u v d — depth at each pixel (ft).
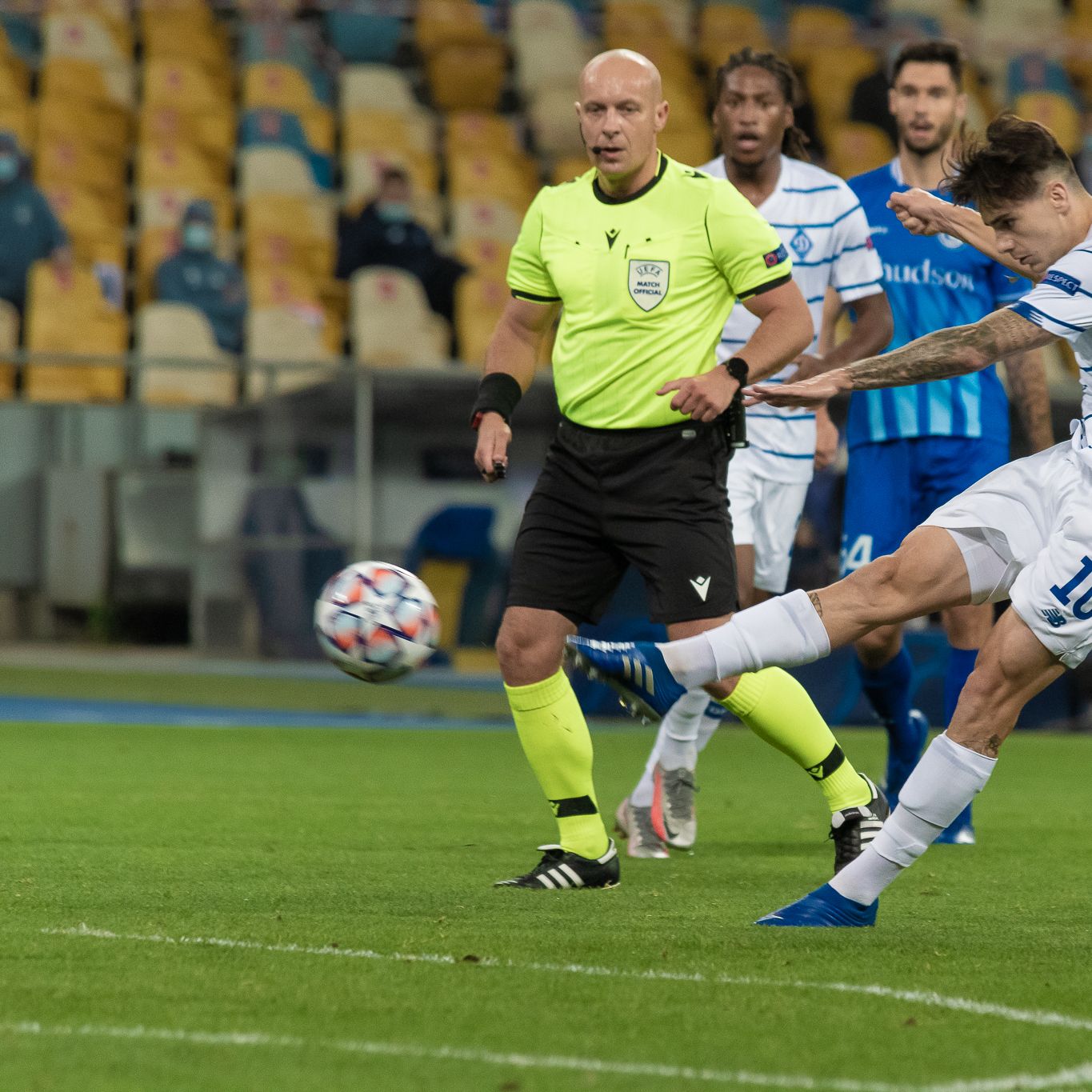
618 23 257.75
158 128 232.73
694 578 51.78
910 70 71.46
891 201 50.62
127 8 249.14
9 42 242.17
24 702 140.87
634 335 52.34
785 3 265.75
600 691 137.08
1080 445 45.44
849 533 73.10
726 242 52.47
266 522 164.14
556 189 55.06
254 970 40.09
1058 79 263.29
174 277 199.21
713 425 52.26
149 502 186.29
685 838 64.64
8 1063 31.65
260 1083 30.50
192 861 59.31
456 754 106.01
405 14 258.78
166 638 187.42
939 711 122.83
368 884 54.44
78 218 218.18
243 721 128.88
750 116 67.87
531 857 61.57
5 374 190.29
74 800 77.77
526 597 53.67
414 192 231.91
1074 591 43.80
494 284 206.39
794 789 90.58
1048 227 45.52
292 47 251.60
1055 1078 31.58
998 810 82.43
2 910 48.52
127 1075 30.91
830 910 47.50
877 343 69.92
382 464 158.92
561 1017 35.76
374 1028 34.63
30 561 183.83
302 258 218.38
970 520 45.88
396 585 51.31
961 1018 36.29
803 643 45.37
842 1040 34.14
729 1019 35.76
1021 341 44.70
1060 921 49.75
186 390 194.08
